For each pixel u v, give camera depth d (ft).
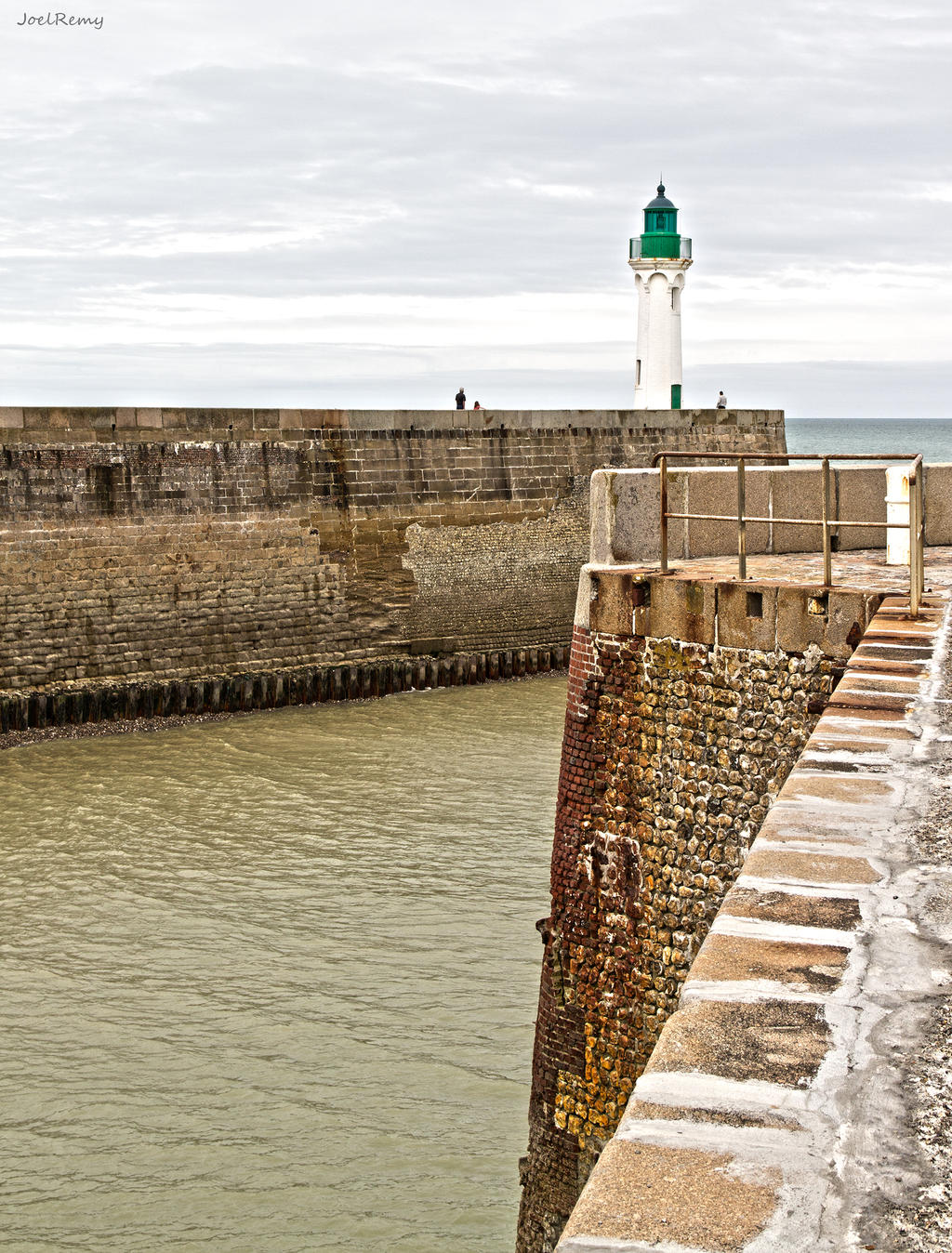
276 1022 52.06
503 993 54.19
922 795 16.25
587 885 33.55
